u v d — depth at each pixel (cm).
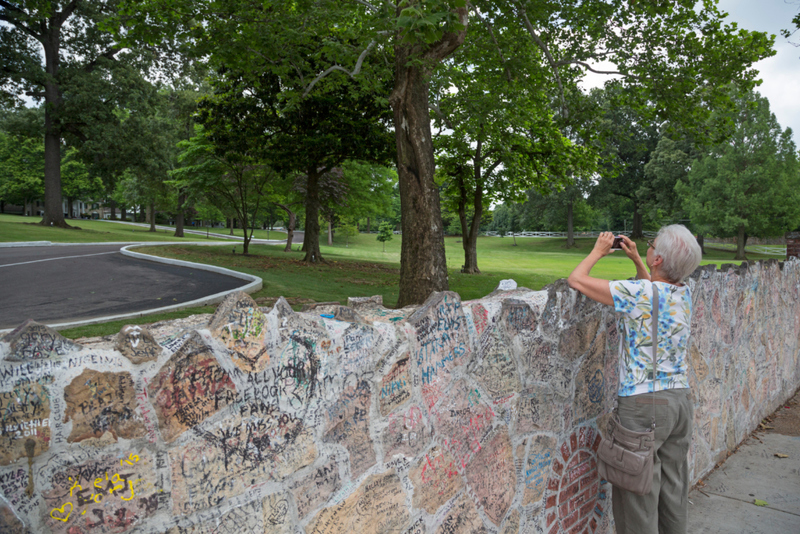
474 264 2417
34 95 3075
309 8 1052
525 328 234
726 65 1189
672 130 1342
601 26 1209
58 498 105
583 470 279
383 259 3145
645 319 223
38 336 104
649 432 218
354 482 164
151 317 819
